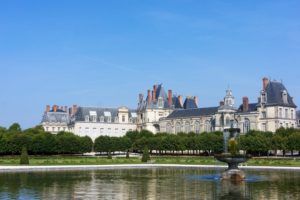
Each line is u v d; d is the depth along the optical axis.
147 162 108.50
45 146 141.88
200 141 145.50
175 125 192.62
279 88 164.75
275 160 106.06
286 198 40.88
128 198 41.44
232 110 168.88
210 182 56.59
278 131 144.75
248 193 44.69
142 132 179.75
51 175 68.06
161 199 40.66
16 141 136.50
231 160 61.16
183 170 82.25
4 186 51.25
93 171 78.56
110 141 163.62
